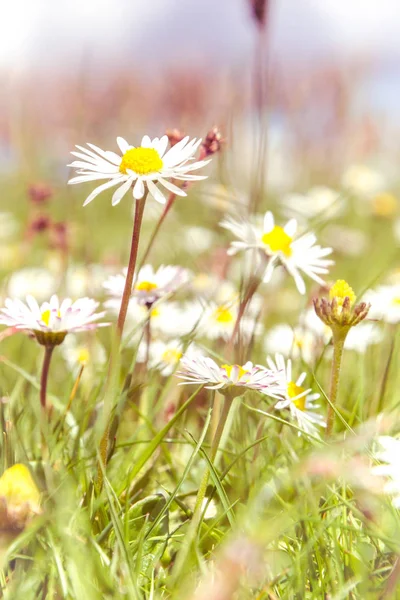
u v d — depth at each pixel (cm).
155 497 28
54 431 30
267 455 30
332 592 25
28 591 25
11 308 29
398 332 34
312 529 26
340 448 25
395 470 24
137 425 33
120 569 26
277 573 26
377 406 31
